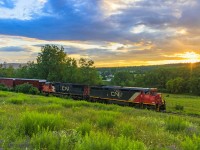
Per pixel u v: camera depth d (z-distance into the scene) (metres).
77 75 97.62
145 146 7.79
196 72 164.25
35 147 6.64
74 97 56.56
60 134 8.01
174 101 93.62
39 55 107.75
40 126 8.98
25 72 116.94
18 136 7.75
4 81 75.75
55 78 100.31
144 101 44.16
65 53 107.19
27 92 65.12
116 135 10.09
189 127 13.69
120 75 166.88
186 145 7.92
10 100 25.95
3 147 6.48
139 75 176.12
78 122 13.01
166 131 12.51
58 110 20.06
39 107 20.53
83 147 6.62
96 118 15.02
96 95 51.97
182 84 145.88
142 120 16.42
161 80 164.88
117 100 48.31
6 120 10.73
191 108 69.62
